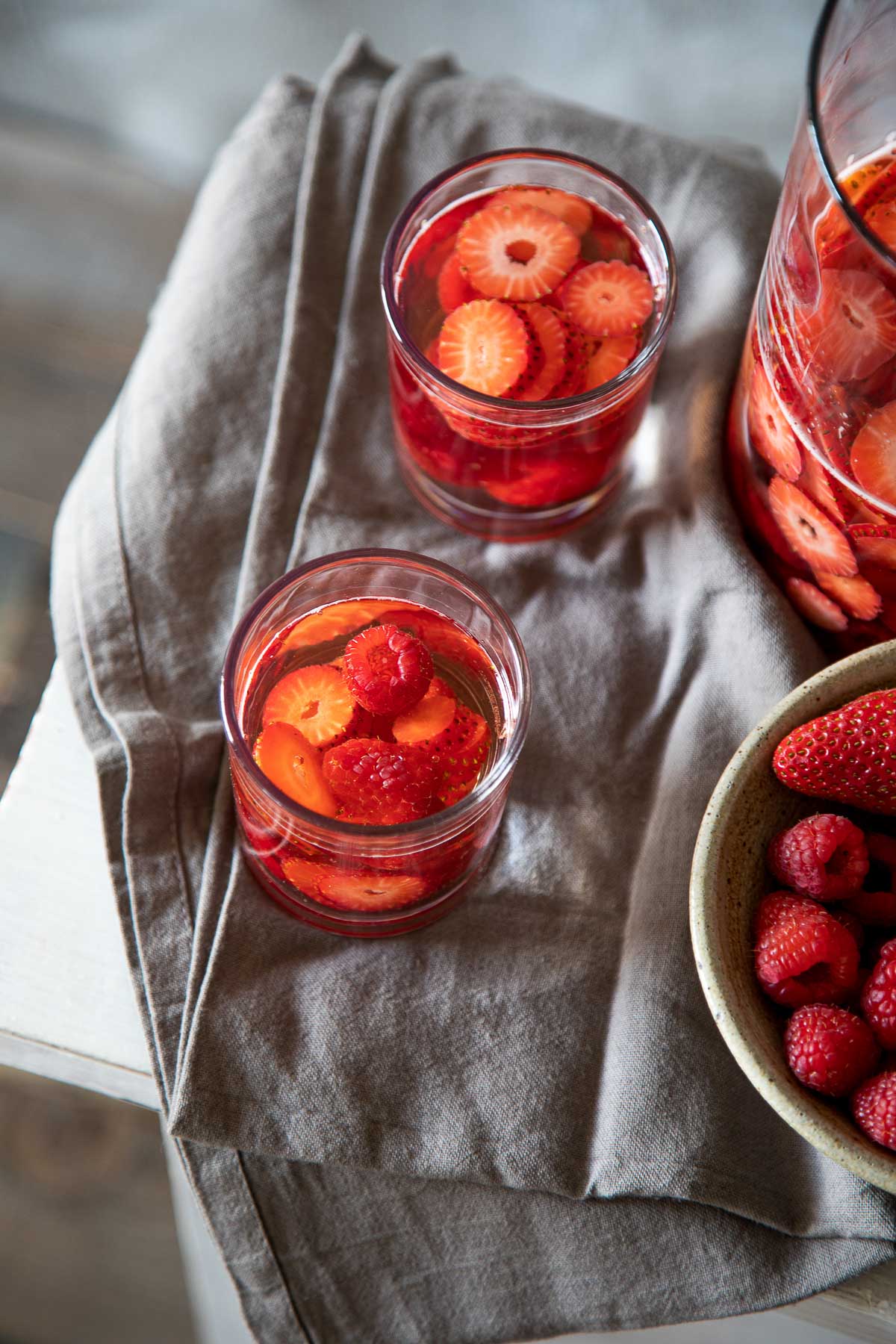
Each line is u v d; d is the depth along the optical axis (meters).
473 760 0.54
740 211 0.64
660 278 0.59
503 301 0.58
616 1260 0.55
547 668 0.59
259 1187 0.55
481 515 0.61
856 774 0.52
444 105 0.65
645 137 0.65
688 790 0.57
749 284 0.63
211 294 0.64
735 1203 0.54
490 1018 0.55
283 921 0.56
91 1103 1.01
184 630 0.60
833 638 0.60
